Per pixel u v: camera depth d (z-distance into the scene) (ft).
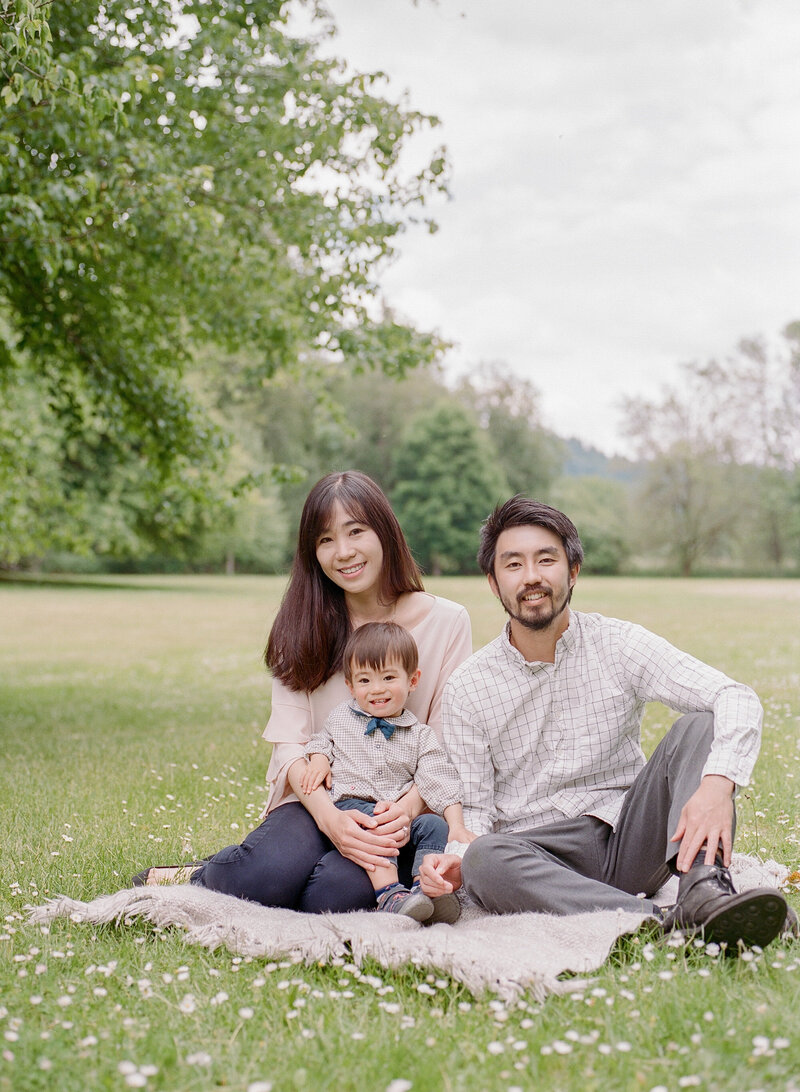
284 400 167.12
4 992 7.66
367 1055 6.42
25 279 26.94
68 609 89.30
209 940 8.69
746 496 178.50
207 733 26.02
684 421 179.42
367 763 10.50
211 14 25.71
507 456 211.00
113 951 8.66
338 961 8.04
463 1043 6.57
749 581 160.97
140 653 53.42
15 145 19.29
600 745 9.82
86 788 17.84
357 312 29.48
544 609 9.41
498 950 7.95
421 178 27.91
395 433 202.39
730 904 7.64
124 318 29.37
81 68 19.90
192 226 24.09
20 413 54.95
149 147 22.81
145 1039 6.67
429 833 10.00
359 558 11.01
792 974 7.49
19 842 13.42
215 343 30.32
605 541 201.46
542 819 9.92
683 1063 6.11
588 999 7.14
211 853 13.05
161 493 32.78
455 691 10.16
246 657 51.29
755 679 32.96
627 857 9.45
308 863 9.98
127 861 12.34
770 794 15.53
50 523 90.74
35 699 34.63
